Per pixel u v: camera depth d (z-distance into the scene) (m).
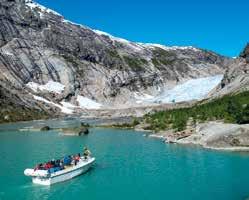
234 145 91.56
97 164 78.19
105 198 56.91
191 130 110.06
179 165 75.75
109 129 153.25
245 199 55.06
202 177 66.69
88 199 56.56
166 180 65.50
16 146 103.31
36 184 63.62
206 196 57.03
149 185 62.88
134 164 77.69
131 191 59.84
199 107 148.50
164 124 137.38
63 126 170.38
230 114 115.75
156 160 80.94
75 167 67.75
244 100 129.62
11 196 57.88
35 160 82.50
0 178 67.19
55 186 62.62
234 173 68.69
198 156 83.56
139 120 179.12
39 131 145.62
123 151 93.12
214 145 93.38
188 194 58.06
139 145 102.44
